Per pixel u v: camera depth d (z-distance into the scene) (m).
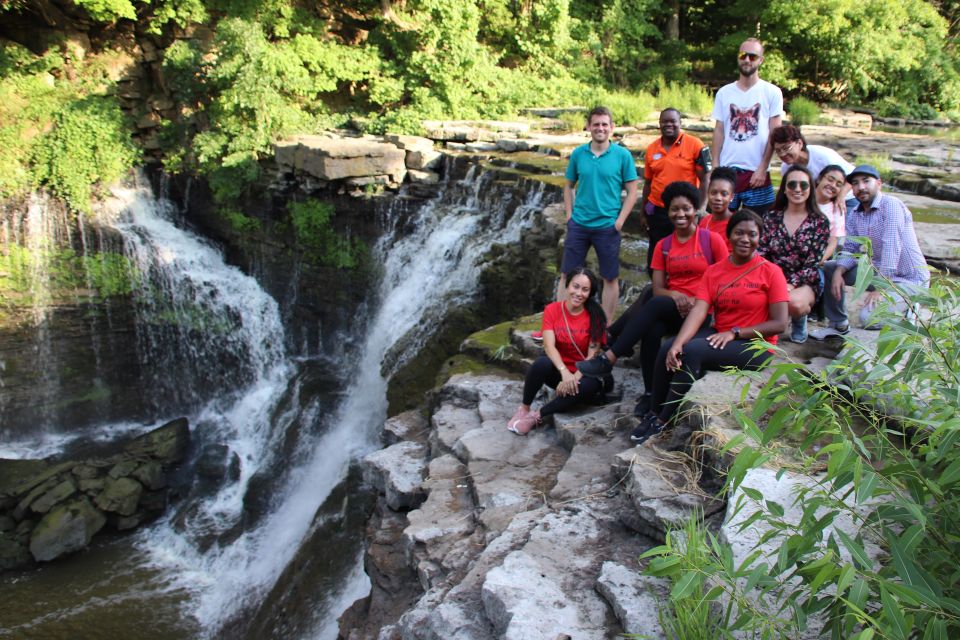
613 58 22.77
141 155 17.80
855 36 21.12
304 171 14.87
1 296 16.05
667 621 3.25
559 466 5.47
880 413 4.04
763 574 2.76
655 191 6.84
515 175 12.59
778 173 11.62
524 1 20.75
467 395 7.13
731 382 4.80
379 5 19.48
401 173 14.66
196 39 18.23
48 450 15.75
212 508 12.85
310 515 11.48
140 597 10.64
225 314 16.30
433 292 12.46
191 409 16.61
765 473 3.82
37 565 11.38
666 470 4.45
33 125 17.00
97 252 16.91
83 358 16.66
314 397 14.32
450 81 18.00
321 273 15.27
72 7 18.39
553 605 3.63
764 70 21.72
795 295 5.41
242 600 10.42
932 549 2.64
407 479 6.29
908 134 17.08
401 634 4.25
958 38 23.80
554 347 6.12
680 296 5.61
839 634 2.61
